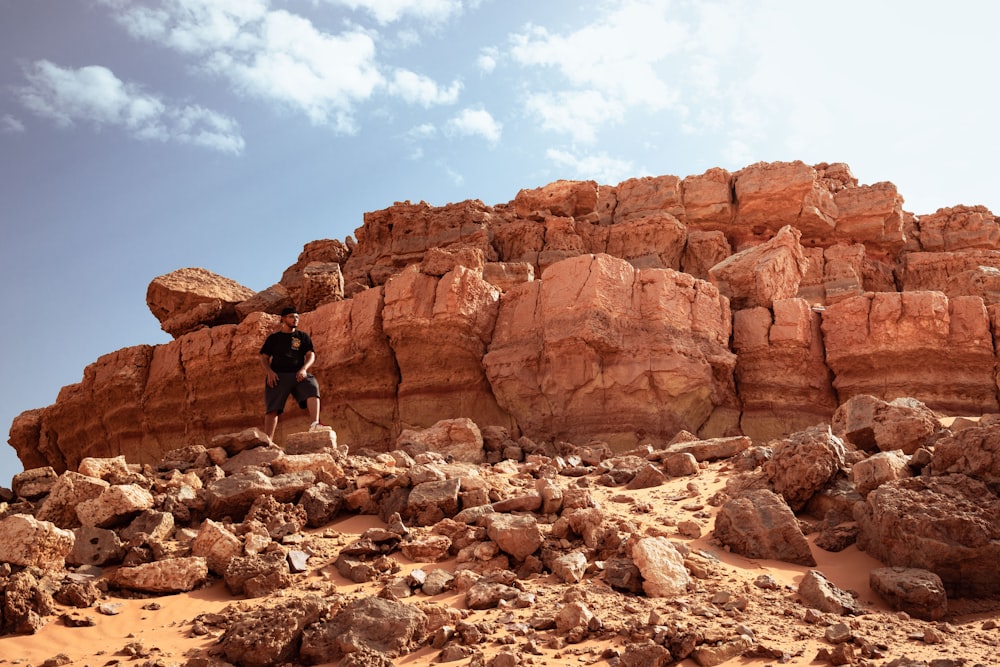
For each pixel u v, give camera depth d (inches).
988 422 392.2
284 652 242.1
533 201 1259.8
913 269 1151.6
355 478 401.4
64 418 957.2
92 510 337.7
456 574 298.5
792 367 663.1
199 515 362.6
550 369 621.6
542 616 261.9
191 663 234.4
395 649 242.8
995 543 295.6
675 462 457.7
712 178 1197.7
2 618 259.4
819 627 258.1
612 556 314.0
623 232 1151.0
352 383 705.6
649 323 624.7
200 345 820.6
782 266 735.1
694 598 280.2
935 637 247.3
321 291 996.6
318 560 321.7
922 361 645.3
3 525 287.7
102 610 275.6
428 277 688.4
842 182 1235.2
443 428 534.3
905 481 331.9
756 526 332.5
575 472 475.8
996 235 1209.4
